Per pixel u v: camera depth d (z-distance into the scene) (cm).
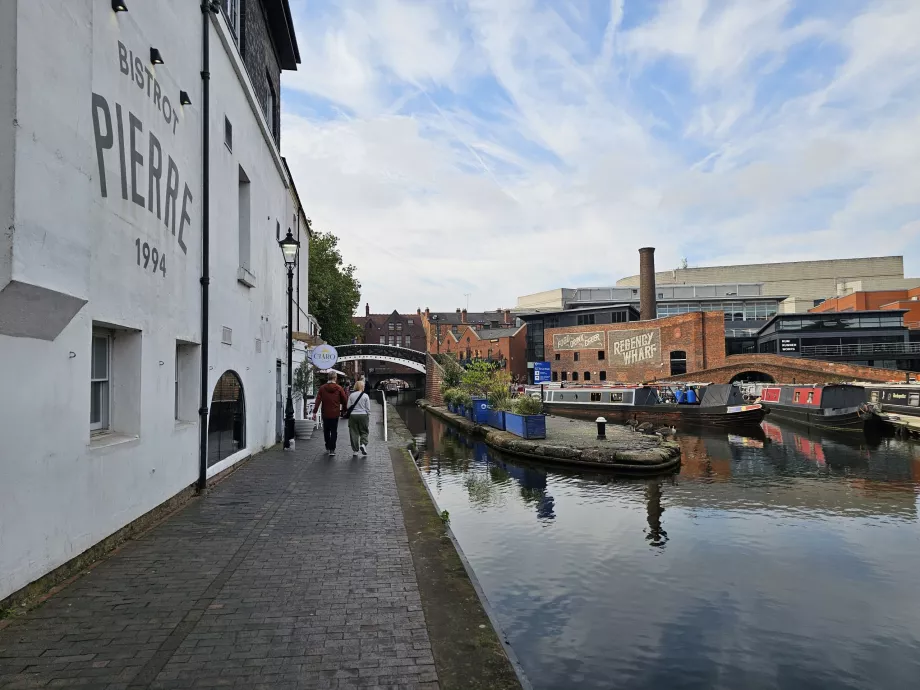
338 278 3766
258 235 1091
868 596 687
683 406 2939
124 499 508
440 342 7462
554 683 498
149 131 562
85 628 336
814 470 1552
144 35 551
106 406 530
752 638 583
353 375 5559
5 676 282
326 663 304
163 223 600
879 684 503
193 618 354
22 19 327
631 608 650
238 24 1030
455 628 349
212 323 784
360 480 827
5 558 343
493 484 1370
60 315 379
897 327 4294
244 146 979
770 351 4662
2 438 337
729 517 1049
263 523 584
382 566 458
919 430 2181
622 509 1112
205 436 740
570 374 5184
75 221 387
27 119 331
